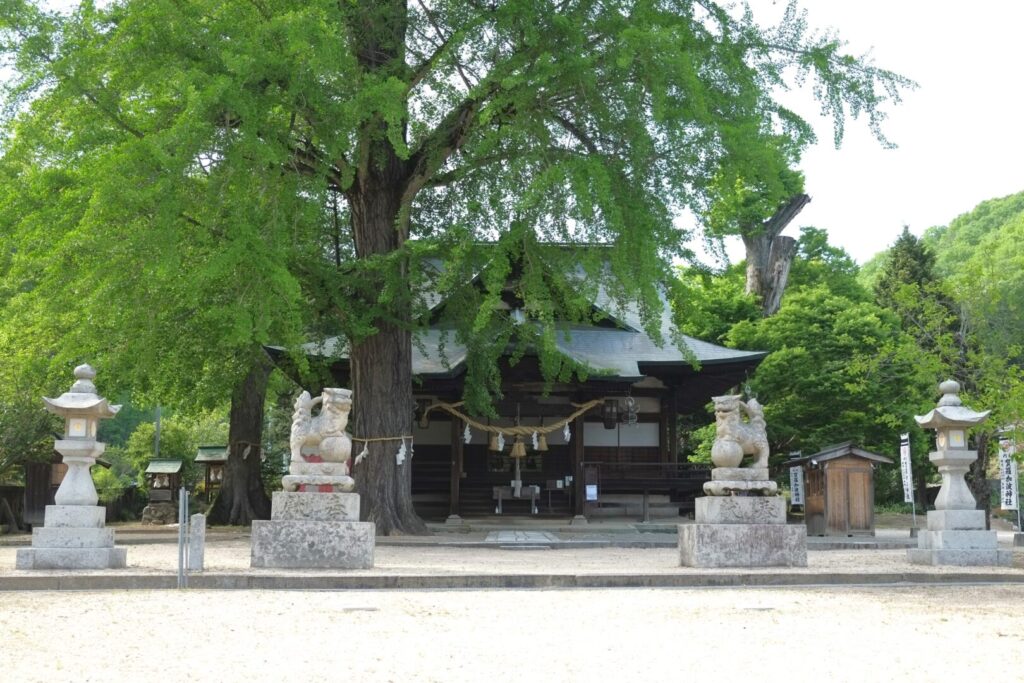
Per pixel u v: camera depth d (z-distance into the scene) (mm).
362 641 7652
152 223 16766
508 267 19016
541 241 20000
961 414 14672
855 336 36156
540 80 17438
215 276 16766
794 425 37531
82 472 12852
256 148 16719
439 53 19125
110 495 37031
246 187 17484
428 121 22297
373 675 6328
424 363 29469
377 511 22031
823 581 12273
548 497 30844
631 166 19359
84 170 17297
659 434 31984
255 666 6625
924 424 15109
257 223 17859
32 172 18453
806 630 8281
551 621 8773
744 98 19156
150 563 13727
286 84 17859
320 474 12977
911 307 21969
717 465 14117
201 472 43656
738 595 10953
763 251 43438
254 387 30266
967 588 11875
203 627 8344
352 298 21781
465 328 23797
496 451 31562
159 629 8234
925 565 14180
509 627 8406
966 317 21891
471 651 7211
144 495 40500
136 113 18906
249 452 30062
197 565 12094
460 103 20812
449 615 9172
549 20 18266
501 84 18016
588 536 23141
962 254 66125
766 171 18422
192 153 16875
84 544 12531
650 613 9328
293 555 12641
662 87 17344
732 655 7086
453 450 29203
